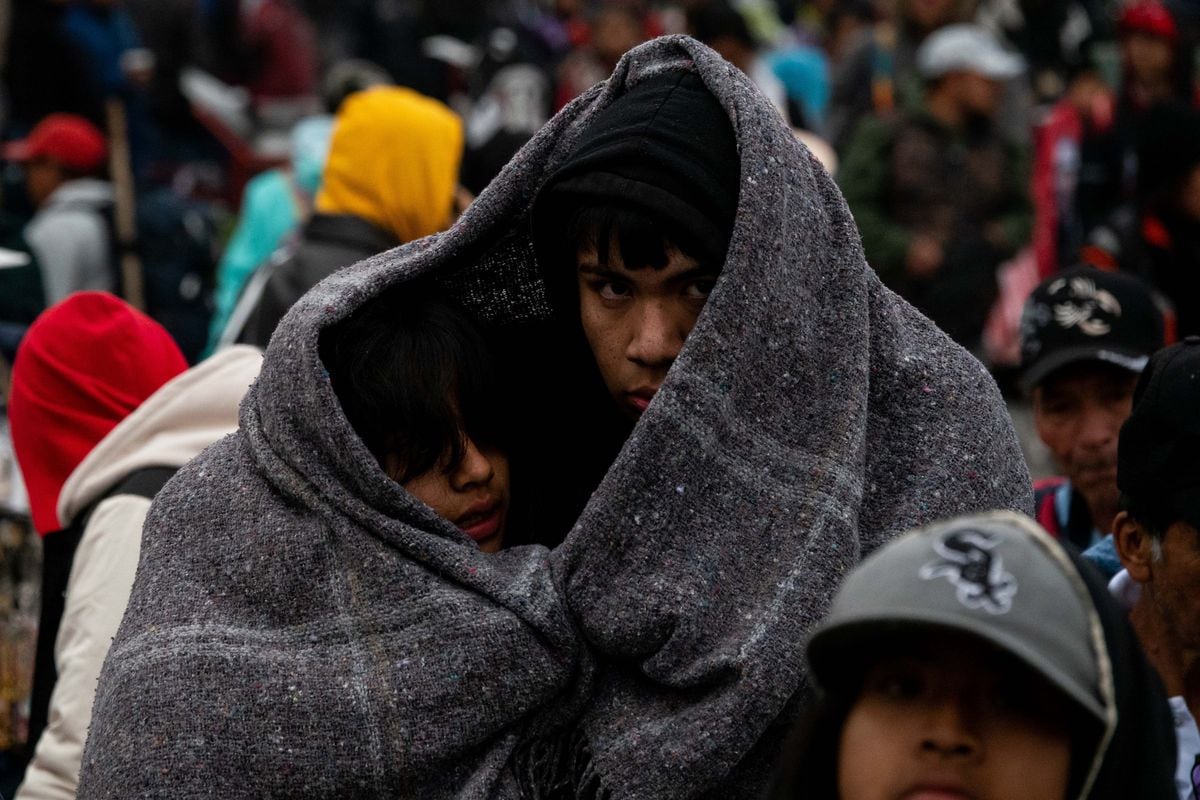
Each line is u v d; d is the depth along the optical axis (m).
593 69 26.75
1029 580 4.14
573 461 6.96
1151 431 6.04
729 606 5.98
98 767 6.04
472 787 5.98
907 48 23.50
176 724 5.98
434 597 6.09
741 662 5.85
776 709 5.86
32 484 9.01
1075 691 4.07
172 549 6.38
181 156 28.56
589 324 6.44
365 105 13.74
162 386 9.04
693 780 5.85
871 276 6.49
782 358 6.09
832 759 4.53
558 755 6.11
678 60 6.48
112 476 8.20
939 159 17.91
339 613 6.13
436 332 6.54
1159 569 6.07
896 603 4.15
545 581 6.08
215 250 20.12
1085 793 4.33
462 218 6.61
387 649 6.05
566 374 6.95
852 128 23.12
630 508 6.00
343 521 6.20
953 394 6.40
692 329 6.14
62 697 7.70
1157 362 6.12
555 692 6.05
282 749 5.95
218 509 6.39
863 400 6.17
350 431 6.18
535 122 23.56
